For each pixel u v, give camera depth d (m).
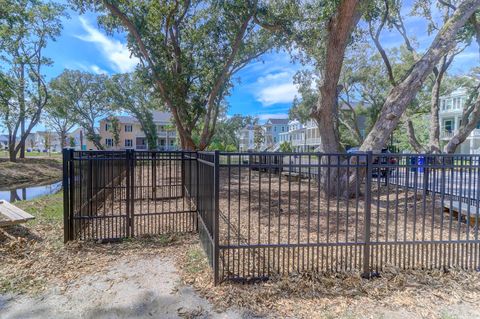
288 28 9.84
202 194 3.72
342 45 6.64
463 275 2.90
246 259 3.20
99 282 2.81
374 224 4.66
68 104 31.53
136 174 9.93
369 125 26.11
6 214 4.16
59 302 2.46
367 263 2.89
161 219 5.27
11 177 17.22
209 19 11.57
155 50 10.48
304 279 2.76
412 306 2.39
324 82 7.07
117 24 10.35
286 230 4.30
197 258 3.37
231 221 4.76
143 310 2.35
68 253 3.50
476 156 3.59
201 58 11.91
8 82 15.43
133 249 3.70
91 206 4.39
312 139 42.38
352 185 6.79
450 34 6.07
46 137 50.25
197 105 11.69
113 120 38.66
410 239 3.88
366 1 6.64
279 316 2.26
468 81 17.45
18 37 16.44
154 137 34.66
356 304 2.42
